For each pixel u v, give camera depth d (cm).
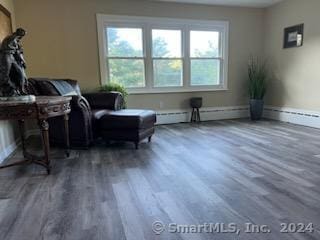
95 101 388
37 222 161
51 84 324
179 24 481
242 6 511
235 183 214
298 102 464
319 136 371
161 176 232
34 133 423
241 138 369
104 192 201
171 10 471
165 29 478
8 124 312
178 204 180
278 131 410
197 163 266
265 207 174
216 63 523
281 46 492
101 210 173
